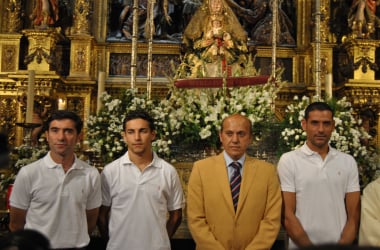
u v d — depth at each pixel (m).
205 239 2.60
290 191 2.75
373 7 7.44
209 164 2.77
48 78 6.74
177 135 3.95
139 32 7.75
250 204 2.65
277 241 3.69
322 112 2.72
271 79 4.27
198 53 6.41
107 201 2.79
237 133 2.73
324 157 2.77
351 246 0.81
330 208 2.67
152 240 2.62
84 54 7.37
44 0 7.20
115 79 7.48
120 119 3.95
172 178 2.81
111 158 3.98
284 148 3.95
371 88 6.93
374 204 2.62
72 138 2.56
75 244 2.53
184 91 4.11
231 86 4.15
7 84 7.24
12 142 7.17
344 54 7.71
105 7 7.85
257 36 7.75
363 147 3.80
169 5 7.95
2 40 7.38
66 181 2.55
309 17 7.84
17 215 2.53
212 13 6.60
